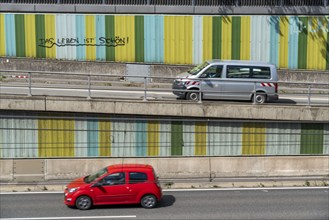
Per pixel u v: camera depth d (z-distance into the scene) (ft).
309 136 65.98
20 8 96.22
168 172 63.31
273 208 50.65
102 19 96.58
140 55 97.40
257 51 97.30
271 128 65.21
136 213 48.91
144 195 50.75
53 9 96.32
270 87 67.15
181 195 56.34
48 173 62.39
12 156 63.26
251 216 47.73
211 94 66.69
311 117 64.64
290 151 65.87
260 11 96.32
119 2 96.78
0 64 93.50
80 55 97.40
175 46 96.99
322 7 96.48
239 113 63.93
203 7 96.17
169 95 73.31
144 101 63.00
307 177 64.69
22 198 54.54
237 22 96.58
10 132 62.90
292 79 93.76
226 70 67.31
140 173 51.49
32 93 68.49
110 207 51.13
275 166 64.64
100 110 62.69
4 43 97.09
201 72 67.15
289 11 96.43
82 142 63.87
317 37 97.19
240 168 64.13
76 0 96.73
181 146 64.69
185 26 96.53
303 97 78.95
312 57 97.55
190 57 97.14
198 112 63.52
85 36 96.99
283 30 96.84
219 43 96.89
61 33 96.89
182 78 65.62
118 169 51.83
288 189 59.36
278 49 97.25
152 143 64.34
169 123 64.13
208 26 96.53
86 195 50.01
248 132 65.05
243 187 60.49
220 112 63.77
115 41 97.04
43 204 52.06
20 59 94.07
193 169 63.67
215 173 63.67
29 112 62.54
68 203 50.26
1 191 57.62
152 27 96.63
